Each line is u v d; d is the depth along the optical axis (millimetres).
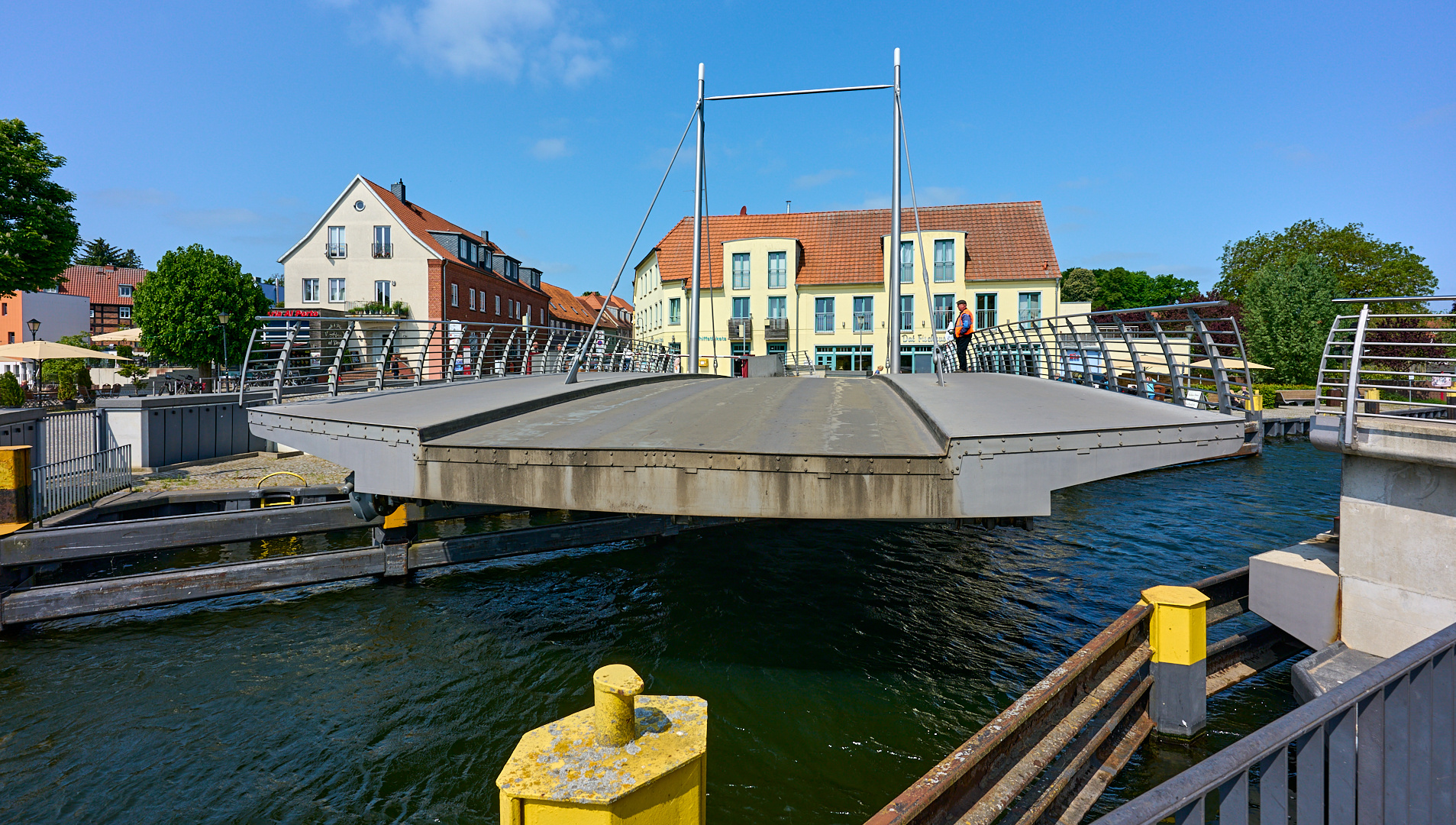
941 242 37656
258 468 15680
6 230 24531
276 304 50344
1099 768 5406
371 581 9969
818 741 6406
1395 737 2008
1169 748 5910
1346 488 6191
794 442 6320
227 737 6340
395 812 5395
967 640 8734
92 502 11484
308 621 8828
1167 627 6062
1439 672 2158
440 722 6641
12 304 46625
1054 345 12984
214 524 8828
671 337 41438
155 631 8445
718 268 41750
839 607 9836
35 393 26625
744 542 13117
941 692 7363
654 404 10039
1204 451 5918
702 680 7566
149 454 15039
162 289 32250
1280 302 40531
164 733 6375
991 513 5320
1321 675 5734
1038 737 4859
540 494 5934
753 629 8984
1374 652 5977
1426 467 5629
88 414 13688
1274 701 6668
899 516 5293
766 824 5258
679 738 1790
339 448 7008
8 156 24281
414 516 9844
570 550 12062
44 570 9656
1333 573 6297
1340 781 1921
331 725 6559
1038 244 38375
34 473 9758
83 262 86438
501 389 11273
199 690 7148
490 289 46719
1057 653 8383
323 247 39594
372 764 5984
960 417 6746
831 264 40031
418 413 7836
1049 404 8023
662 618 9320
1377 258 49562
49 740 6230
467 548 9938
